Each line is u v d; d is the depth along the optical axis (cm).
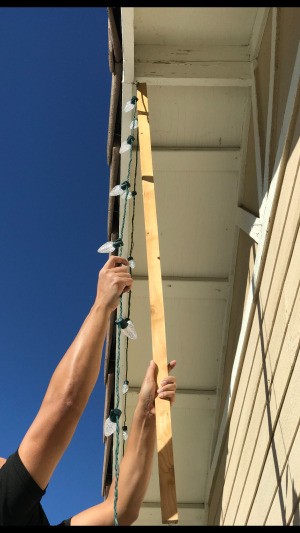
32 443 120
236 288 321
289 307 207
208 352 362
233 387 318
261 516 248
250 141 283
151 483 404
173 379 132
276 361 226
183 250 330
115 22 229
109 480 402
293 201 201
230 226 321
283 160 212
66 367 128
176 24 238
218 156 298
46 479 119
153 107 283
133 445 136
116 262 147
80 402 125
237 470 308
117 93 252
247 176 293
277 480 221
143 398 137
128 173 207
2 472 119
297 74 192
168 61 249
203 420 388
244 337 288
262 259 248
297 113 198
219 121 290
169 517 102
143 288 330
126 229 294
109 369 338
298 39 193
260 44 246
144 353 355
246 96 277
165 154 297
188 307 346
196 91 275
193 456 405
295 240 199
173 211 318
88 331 133
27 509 114
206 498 414
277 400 223
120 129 266
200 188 310
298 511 190
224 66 252
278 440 220
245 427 288
